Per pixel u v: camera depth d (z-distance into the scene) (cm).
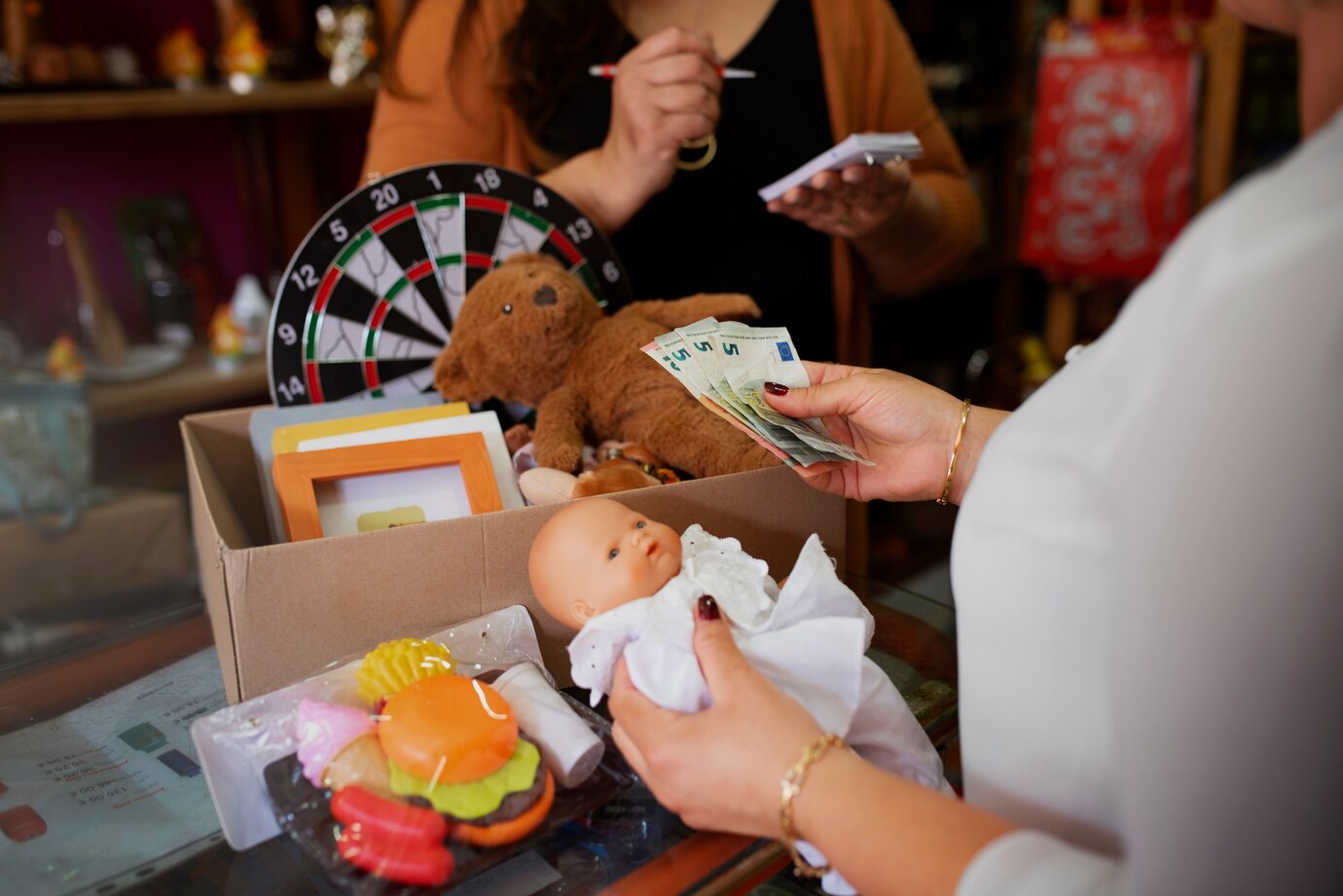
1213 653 41
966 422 81
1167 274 43
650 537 71
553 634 78
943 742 74
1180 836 42
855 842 51
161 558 177
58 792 69
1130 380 44
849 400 83
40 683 83
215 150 222
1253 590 40
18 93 167
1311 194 39
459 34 123
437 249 101
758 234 132
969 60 289
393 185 98
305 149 225
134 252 210
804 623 65
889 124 145
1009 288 319
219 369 197
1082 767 50
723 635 60
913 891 48
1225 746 41
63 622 168
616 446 94
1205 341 41
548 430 92
